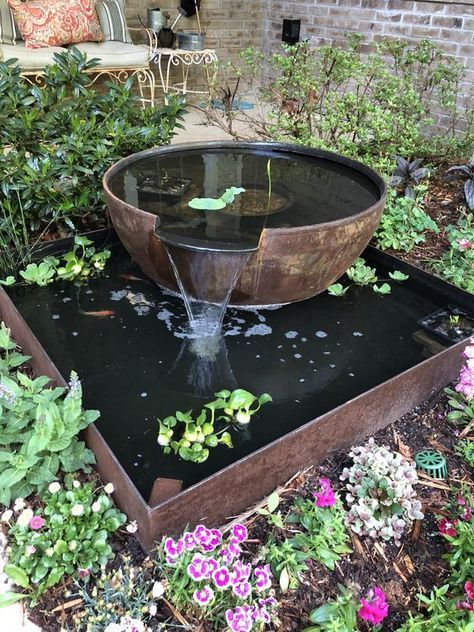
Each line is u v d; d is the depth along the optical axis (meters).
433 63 4.05
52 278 2.26
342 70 3.35
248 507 1.42
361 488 1.42
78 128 2.35
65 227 2.59
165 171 2.31
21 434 1.44
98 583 1.20
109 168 2.20
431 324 2.11
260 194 2.13
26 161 2.35
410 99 3.30
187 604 1.19
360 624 1.20
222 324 2.03
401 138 3.18
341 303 2.21
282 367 1.84
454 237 2.66
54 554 1.22
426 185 3.11
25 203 2.34
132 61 4.29
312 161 2.49
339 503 1.40
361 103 3.19
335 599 1.24
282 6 5.34
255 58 3.95
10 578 1.20
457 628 1.12
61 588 1.21
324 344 1.96
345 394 1.74
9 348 1.82
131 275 2.31
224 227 1.85
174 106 2.76
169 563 1.20
